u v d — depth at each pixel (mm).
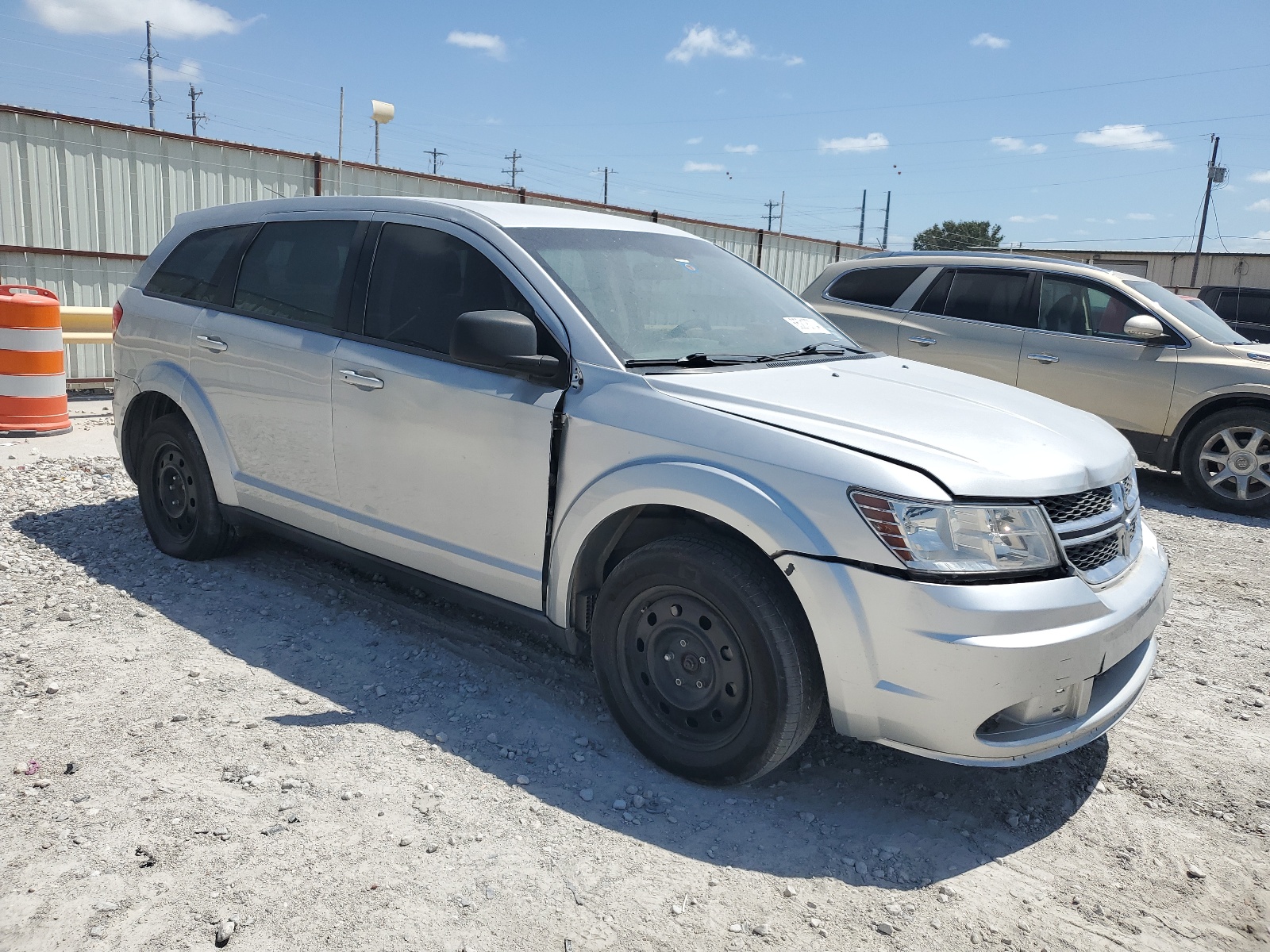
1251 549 6430
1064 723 2850
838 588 2705
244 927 2320
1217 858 2859
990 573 2684
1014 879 2719
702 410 3062
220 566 4852
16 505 5770
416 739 3283
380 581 4754
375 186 13734
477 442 3494
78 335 10031
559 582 3330
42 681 3543
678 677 3105
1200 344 7559
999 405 3383
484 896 2486
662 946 2346
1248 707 3912
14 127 10406
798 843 2834
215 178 12180
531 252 3584
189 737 3197
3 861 2521
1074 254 39312
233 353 4414
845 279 9094
